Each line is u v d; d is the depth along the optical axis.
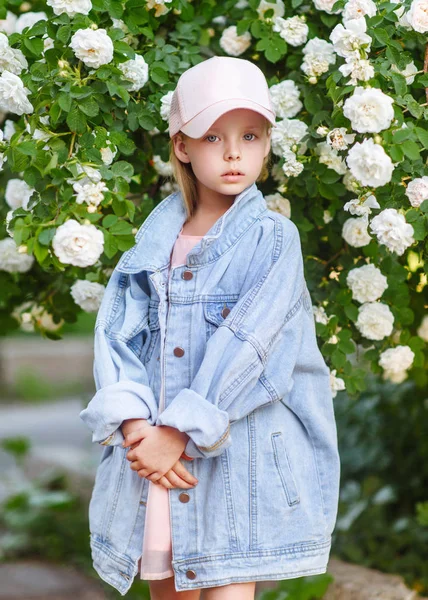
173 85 2.21
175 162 1.98
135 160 2.33
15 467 5.79
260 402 1.77
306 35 2.22
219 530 1.77
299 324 1.84
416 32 2.04
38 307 2.69
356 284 2.19
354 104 1.81
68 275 2.46
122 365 1.83
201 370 1.73
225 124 1.84
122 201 1.88
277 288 1.80
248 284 1.84
